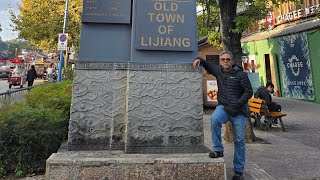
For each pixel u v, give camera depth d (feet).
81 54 14.21
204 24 36.70
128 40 14.62
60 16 63.00
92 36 14.42
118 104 13.87
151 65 13.94
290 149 20.01
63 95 21.80
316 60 45.14
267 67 60.18
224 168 12.24
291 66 51.49
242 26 21.77
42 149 15.26
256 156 18.20
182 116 13.84
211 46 39.11
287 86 53.16
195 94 14.06
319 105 42.91
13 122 15.16
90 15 14.38
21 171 14.55
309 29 45.62
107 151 13.35
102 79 13.87
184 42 14.46
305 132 26.09
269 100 29.37
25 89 25.85
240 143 13.32
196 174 12.09
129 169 11.87
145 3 14.44
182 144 13.67
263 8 23.25
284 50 53.36
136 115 13.55
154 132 13.57
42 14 64.39
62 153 12.78
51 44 71.31
